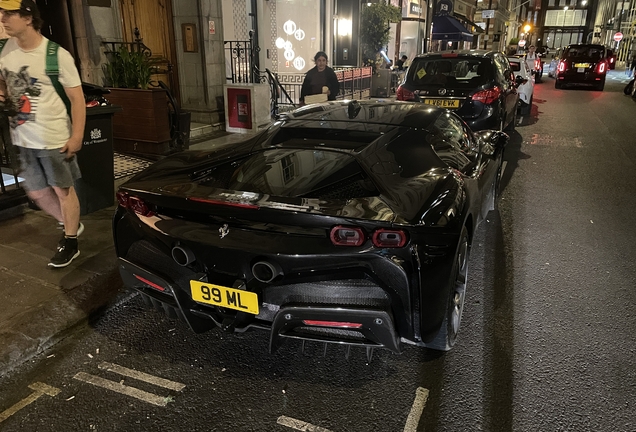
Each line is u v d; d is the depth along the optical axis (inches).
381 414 97.0
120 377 107.9
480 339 122.1
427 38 652.7
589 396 101.8
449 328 109.1
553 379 107.2
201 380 107.1
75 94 137.2
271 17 542.0
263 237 96.6
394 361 113.4
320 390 104.0
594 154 335.0
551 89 829.8
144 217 108.0
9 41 131.8
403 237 91.6
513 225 200.5
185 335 124.0
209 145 322.7
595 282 152.1
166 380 107.0
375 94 622.8
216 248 99.0
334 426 93.8
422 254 94.7
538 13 3014.3
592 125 455.2
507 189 252.5
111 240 168.6
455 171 125.5
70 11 270.5
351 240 91.9
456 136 156.3
